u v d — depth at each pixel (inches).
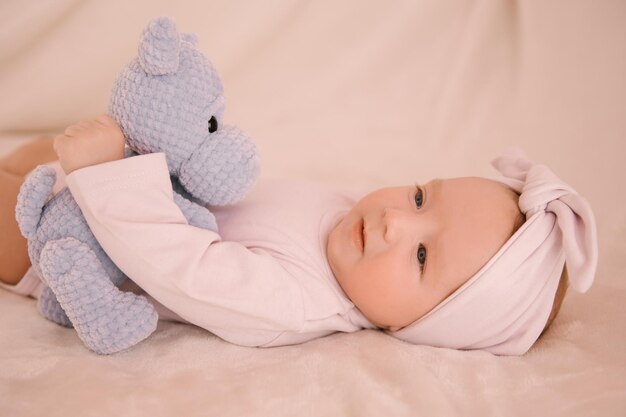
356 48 94.0
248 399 43.5
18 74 76.0
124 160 46.7
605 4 93.4
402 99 93.9
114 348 47.1
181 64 46.3
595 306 59.2
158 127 46.0
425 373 47.3
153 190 47.4
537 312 54.2
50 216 48.1
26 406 40.5
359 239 55.7
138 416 40.9
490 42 95.3
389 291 53.7
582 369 49.6
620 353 51.1
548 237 53.2
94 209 45.6
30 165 69.2
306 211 60.7
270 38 91.1
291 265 55.4
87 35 77.2
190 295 47.9
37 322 52.0
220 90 49.1
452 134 90.3
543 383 48.4
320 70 93.1
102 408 40.9
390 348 51.1
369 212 57.6
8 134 78.7
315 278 55.5
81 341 50.0
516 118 90.0
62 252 45.3
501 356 54.2
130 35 78.7
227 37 85.8
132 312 46.7
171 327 54.8
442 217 54.8
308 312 53.4
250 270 50.7
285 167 83.4
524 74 92.3
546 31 93.4
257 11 87.3
